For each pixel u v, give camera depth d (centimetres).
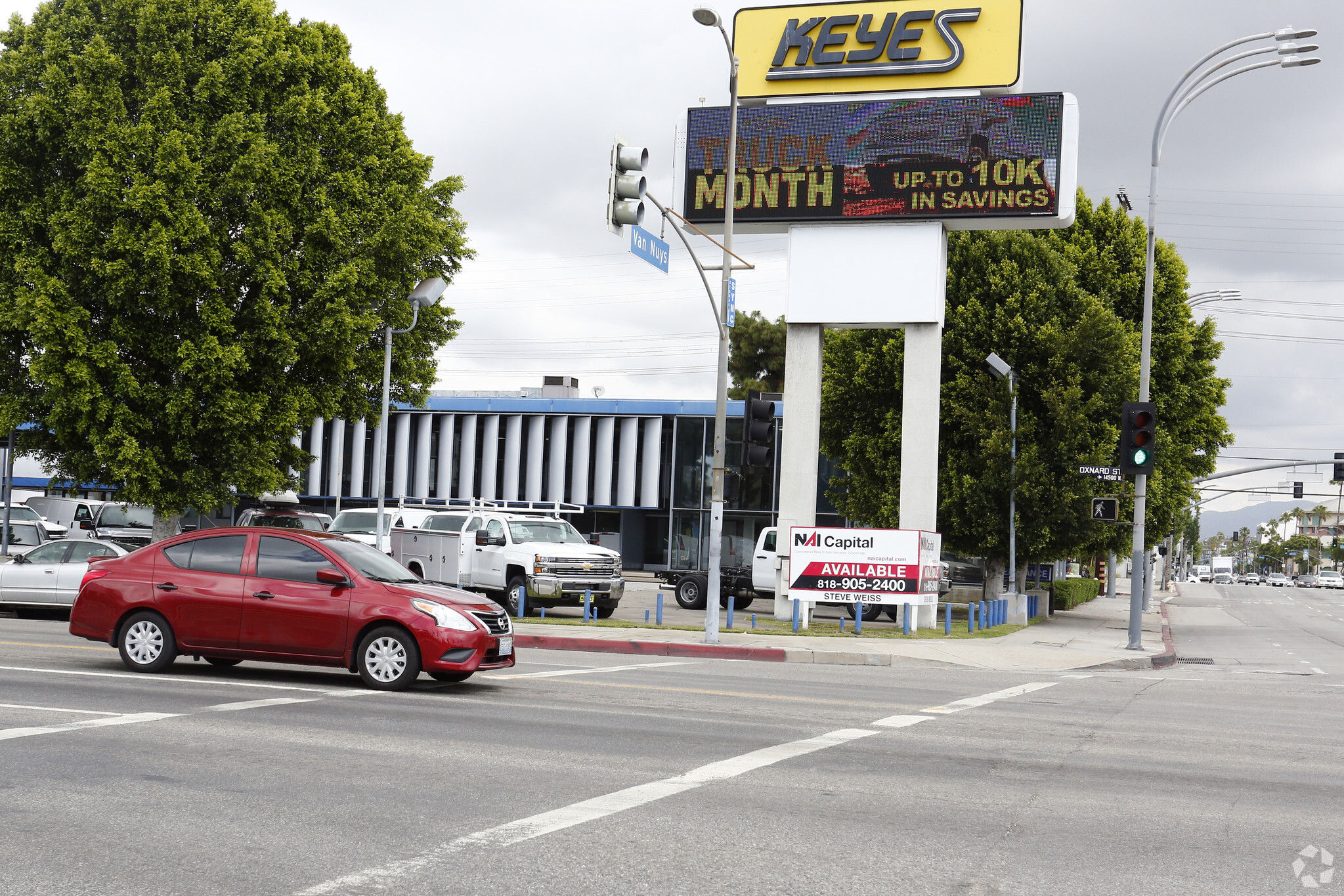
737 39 2838
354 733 956
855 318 2714
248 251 2564
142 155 2533
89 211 2483
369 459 5819
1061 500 2992
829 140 2755
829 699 1330
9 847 596
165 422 2638
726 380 2038
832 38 2778
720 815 704
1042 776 879
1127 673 1977
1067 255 3556
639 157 1709
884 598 2383
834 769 873
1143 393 2431
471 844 620
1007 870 605
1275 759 1005
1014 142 2641
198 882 544
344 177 2800
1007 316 3130
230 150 2584
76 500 3759
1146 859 637
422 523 2662
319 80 2906
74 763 803
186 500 2698
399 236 2855
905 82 2733
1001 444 2997
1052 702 1409
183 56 2638
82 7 2647
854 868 595
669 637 2055
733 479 2039
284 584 1263
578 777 808
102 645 1595
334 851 602
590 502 5444
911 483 2661
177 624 1280
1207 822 736
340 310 2708
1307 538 17400
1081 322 3031
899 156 2705
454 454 5678
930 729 1107
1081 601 4659
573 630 2108
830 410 3456
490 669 1273
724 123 2827
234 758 836
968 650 2136
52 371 2517
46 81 2578
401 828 651
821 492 5009
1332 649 2903
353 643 1240
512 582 2467
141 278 2475
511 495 5541
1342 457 4684
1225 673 2122
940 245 2689
